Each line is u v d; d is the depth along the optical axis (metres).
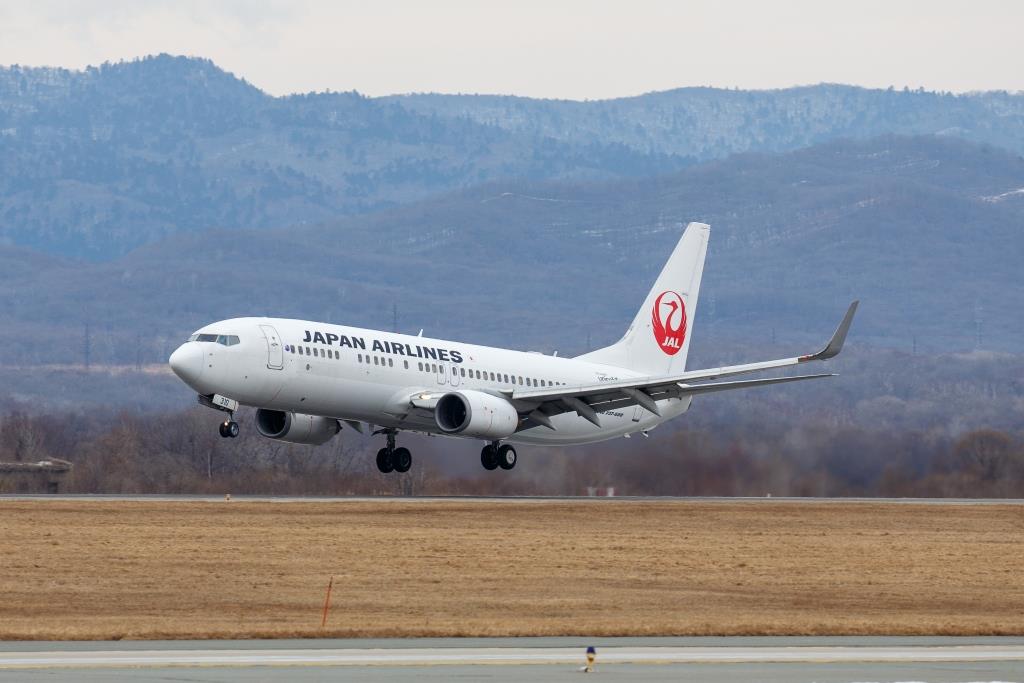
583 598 137.88
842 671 94.81
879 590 151.12
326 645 105.25
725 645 108.75
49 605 126.56
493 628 115.38
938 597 147.75
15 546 156.75
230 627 114.44
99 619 119.50
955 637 117.62
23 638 107.06
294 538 170.00
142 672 91.00
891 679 91.62
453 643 107.19
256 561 153.50
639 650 104.62
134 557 153.00
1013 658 102.69
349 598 133.62
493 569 154.38
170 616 122.25
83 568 145.75
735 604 138.00
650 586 147.88
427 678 89.38
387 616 123.81
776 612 133.38
